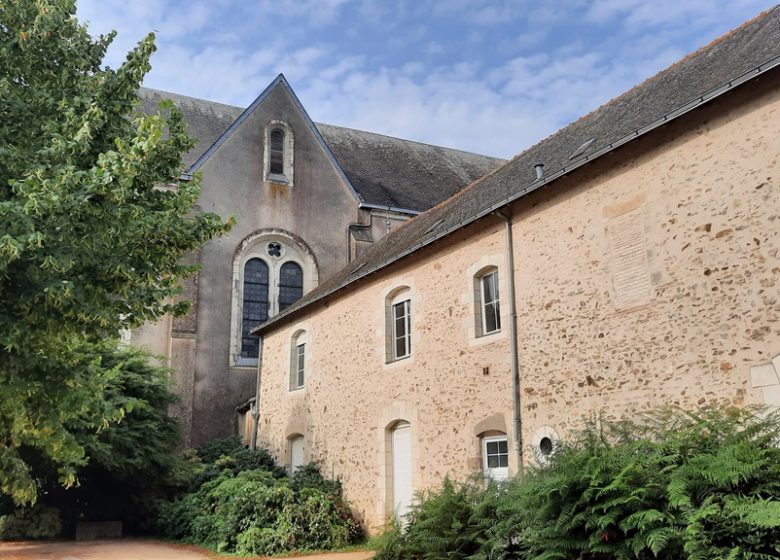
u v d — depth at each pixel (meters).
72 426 14.19
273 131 25.44
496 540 8.01
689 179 8.76
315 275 24.56
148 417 17.55
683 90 10.35
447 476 10.09
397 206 26.38
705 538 5.92
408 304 13.94
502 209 11.41
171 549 14.13
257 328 20.53
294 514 13.26
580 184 10.25
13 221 7.04
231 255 23.45
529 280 10.88
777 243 7.71
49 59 9.30
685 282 8.59
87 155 8.64
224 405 22.12
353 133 30.91
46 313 7.74
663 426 7.71
